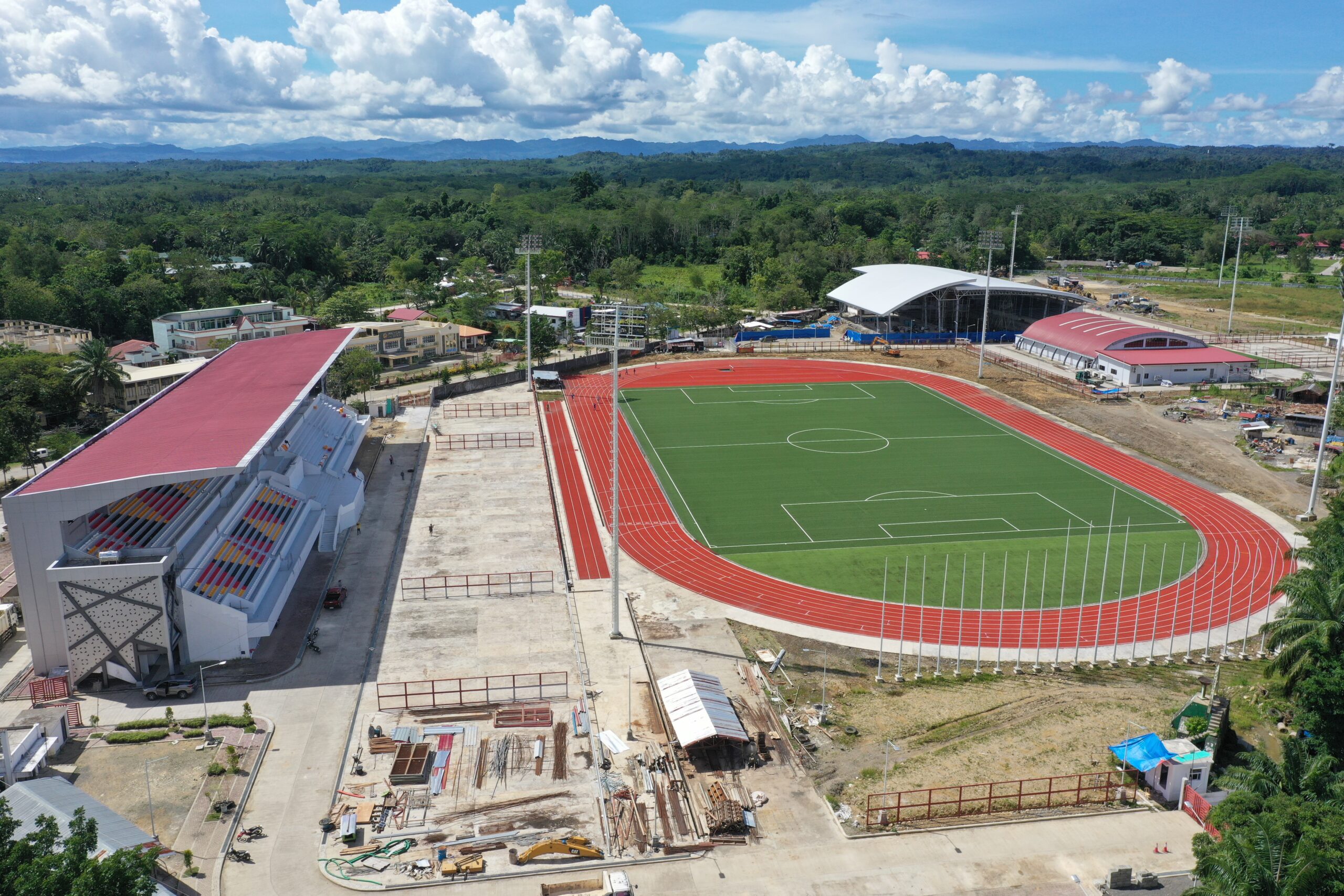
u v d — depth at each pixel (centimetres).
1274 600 7688
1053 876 4559
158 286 19988
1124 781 5322
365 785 5138
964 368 16588
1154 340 15838
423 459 11306
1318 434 12131
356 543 8638
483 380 15150
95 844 3656
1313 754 5194
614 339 6669
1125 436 12319
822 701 6169
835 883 4484
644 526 9281
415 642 6762
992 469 11019
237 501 7788
